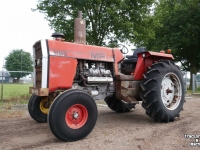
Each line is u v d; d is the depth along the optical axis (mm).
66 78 3498
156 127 3902
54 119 2965
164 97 4363
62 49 3521
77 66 3771
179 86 4590
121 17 8508
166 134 3430
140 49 5082
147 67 4547
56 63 3420
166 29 16641
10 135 3486
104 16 8547
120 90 4227
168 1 18859
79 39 4078
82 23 4121
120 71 4996
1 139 3271
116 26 8672
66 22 8578
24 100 7270
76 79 3779
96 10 8477
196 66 18375
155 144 2957
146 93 4078
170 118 4266
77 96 3170
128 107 5504
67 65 3521
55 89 3426
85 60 3828
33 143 3074
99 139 3205
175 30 16438
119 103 5367
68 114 3158
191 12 15727
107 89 4207
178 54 17719
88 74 3807
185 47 16844
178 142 3037
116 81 4285
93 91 3914
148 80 4098
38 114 4312
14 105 6129
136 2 8773
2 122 4414
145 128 3840
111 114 5301
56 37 3660
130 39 8945
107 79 3969
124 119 4691
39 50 3592
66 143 3045
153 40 17344
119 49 4359
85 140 3168
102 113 5453
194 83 13023
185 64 18750
